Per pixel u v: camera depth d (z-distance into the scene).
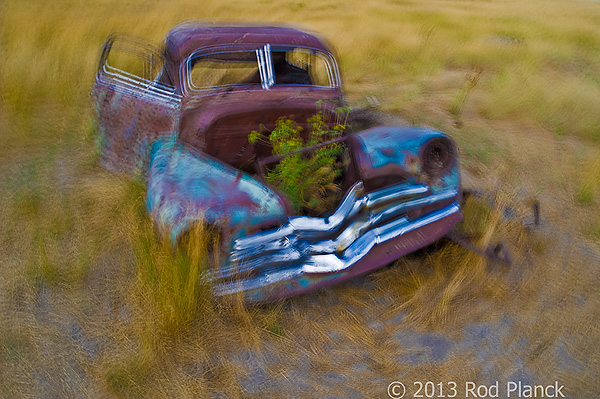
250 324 2.95
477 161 5.60
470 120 6.92
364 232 3.27
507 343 3.02
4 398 2.54
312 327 3.05
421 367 2.84
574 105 6.97
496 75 8.89
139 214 3.79
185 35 4.27
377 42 10.42
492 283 3.46
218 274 2.92
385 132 3.70
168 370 2.71
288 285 3.00
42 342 2.88
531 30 12.80
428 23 13.01
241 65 4.42
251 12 13.20
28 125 5.79
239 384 2.68
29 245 3.71
